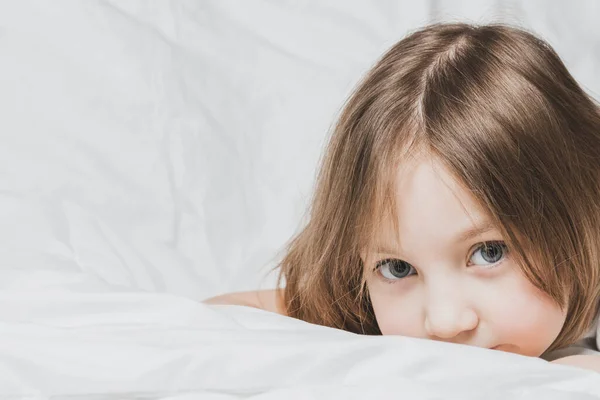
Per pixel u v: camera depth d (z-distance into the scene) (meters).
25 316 1.01
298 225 1.52
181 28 1.86
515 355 0.89
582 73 1.84
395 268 1.14
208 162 1.67
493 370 0.88
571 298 1.17
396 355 0.89
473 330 1.10
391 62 1.23
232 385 0.88
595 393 0.86
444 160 1.08
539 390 0.85
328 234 1.22
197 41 1.85
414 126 1.12
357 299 1.25
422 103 1.14
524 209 1.10
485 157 1.09
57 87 1.72
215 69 1.82
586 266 1.17
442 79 1.17
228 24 1.89
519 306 1.10
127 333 0.93
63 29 1.79
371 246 1.13
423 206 1.09
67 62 1.75
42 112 1.69
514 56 1.21
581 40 1.89
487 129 1.11
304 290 1.31
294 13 1.91
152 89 1.74
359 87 1.25
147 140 1.68
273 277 1.54
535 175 1.12
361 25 1.90
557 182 1.14
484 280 1.09
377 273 1.15
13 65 1.74
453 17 1.91
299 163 1.70
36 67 1.74
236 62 1.83
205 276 1.54
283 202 1.66
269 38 1.88
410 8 1.92
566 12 1.92
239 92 1.80
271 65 1.83
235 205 1.65
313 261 1.26
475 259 1.10
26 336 0.92
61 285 1.10
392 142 1.12
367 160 1.14
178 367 0.89
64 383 0.89
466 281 1.10
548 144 1.15
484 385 0.86
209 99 1.77
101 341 0.91
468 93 1.15
